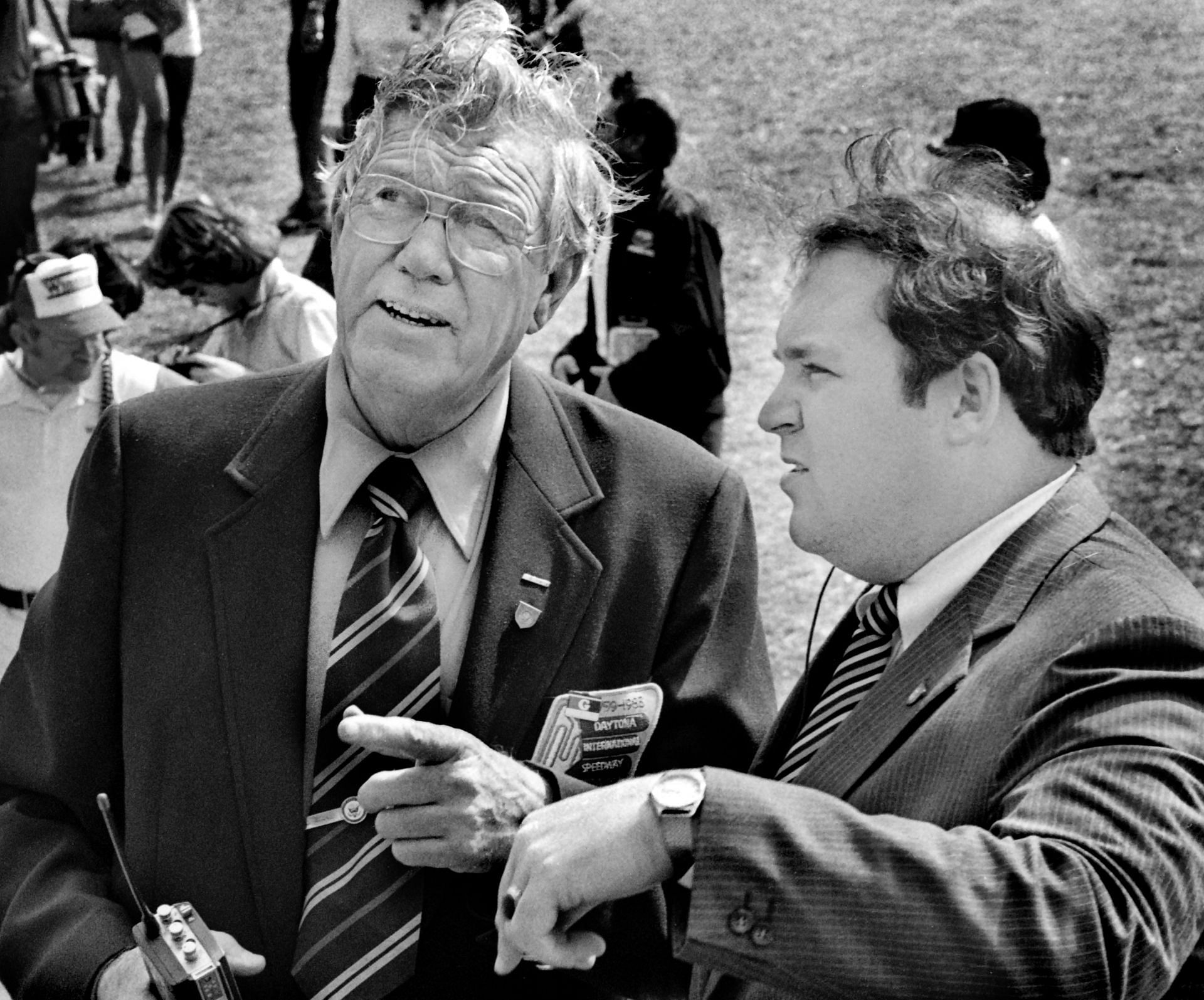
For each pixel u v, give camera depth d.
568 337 5.73
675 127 4.48
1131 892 1.12
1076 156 6.45
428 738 1.56
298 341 3.96
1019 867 1.12
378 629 1.73
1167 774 1.16
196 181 6.46
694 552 1.91
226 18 6.84
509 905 1.26
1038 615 1.35
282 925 1.73
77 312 3.31
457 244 1.67
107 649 1.83
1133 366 5.66
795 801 1.21
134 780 1.79
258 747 1.74
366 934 1.70
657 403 4.59
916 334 1.37
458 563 1.81
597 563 1.85
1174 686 1.21
